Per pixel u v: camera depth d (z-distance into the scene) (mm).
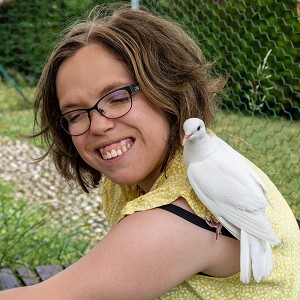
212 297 1793
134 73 1788
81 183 2281
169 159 1846
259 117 5777
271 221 1837
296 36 5488
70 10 8906
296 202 4156
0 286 3734
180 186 1742
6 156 7270
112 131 1786
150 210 1705
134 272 1664
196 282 1778
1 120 8719
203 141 1666
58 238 4617
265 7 5602
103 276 1662
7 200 5852
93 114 1791
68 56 1832
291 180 4566
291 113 5738
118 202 2186
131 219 1701
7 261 4199
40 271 3922
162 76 1805
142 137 1800
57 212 5527
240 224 1630
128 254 1660
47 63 1946
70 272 1696
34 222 5090
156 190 1739
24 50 10102
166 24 1913
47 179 6473
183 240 1676
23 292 1674
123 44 1788
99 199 5793
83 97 1794
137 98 1792
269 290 1843
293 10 5410
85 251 4430
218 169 1646
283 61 5637
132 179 1828
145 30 1830
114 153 1806
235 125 5496
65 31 2020
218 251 1717
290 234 1894
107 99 1785
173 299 1790
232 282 1799
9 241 4387
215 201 1634
